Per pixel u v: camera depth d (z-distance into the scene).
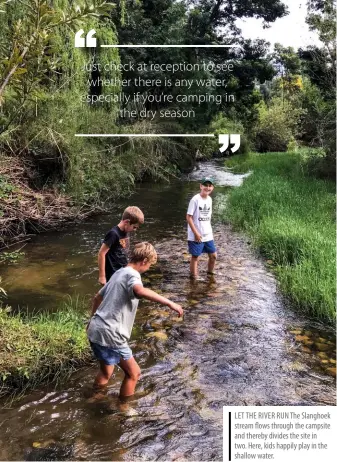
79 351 4.27
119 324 3.58
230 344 4.69
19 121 9.45
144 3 19.97
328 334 4.94
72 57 11.56
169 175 17.39
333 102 14.41
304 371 4.22
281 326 5.11
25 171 9.80
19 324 4.58
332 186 12.71
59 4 6.83
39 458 3.08
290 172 16.16
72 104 11.03
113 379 4.03
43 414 3.53
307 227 8.12
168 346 4.63
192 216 6.45
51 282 6.35
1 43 4.40
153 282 6.42
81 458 3.10
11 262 7.17
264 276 6.68
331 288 5.52
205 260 7.42
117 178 12.66
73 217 9.83
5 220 8.21
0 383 3.81
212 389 3.92
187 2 24.23
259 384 4.00
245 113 31.77
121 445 3.24
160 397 3.79
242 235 8.95
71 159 10.36
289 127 34.12
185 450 3.21
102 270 4.41
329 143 14.09
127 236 4.62
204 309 5.54
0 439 3.24
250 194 11.52
